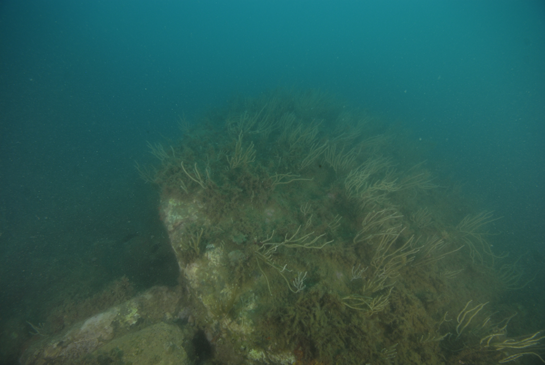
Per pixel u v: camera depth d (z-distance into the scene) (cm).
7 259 686
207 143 751
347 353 327
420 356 363
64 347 391
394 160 1055
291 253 431
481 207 1033
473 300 553
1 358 473
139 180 1013
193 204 536
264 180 535
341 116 1129
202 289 412
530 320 543
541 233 962
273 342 337
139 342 350
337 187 610
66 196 965
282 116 955
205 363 367
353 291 414
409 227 632
